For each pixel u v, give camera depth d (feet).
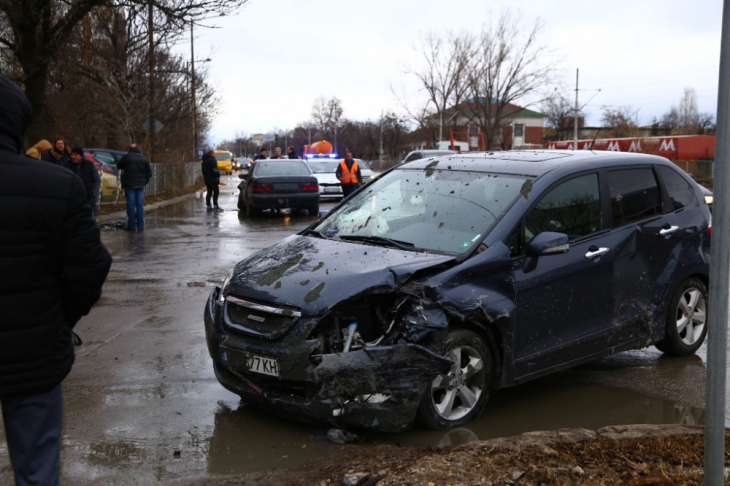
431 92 197.67
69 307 9.46
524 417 16.01
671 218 19.98
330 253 16.52
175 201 88.69
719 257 8.57
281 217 63.77
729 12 8.26
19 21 60.54
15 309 8.73
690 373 19.38
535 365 16.34
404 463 12.35
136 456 13.64
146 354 20.33
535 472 11.34
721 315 8.64
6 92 8.79
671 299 19.76
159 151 106.52
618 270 18.20
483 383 15.52
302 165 65.77
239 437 14.61
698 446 12.59
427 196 18.42
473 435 14.82
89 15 93.71
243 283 15.84
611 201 18.67
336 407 13.73
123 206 71.97
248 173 66.74
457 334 14.93
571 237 17.49
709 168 142.61
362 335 14.69
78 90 100.22
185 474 12.87
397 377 13.74
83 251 9.07
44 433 9.12
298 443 14.32
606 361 20.58
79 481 12.56
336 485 11.76
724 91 8.34
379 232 17.72
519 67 191.52
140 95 100.53
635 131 261.24
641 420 15.94
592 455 12.23
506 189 17.49
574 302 17.13
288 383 14.39
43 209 8.80
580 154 19.86
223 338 15.31
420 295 14.47
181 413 15.92
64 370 9.18
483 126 195.93
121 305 26.53
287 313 14.43
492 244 15.90
